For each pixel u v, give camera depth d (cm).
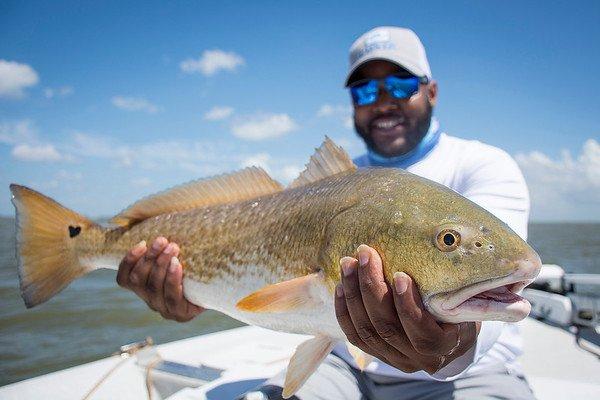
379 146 78
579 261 513
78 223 70
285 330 54
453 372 48
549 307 108
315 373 64
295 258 51
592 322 99
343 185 50
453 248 39
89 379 87
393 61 76
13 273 399
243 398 59
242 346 104
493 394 58
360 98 78
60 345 195
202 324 227
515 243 38
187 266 61
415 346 40
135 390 83
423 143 75
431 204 42
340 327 45
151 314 244
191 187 65
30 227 67
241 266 56
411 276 40
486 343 51
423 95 77
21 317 239
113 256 67
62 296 293
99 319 235
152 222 65
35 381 86
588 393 72
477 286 38
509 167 65
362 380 66
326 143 55
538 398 71
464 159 69
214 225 60
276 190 60
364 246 40
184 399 70
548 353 97
